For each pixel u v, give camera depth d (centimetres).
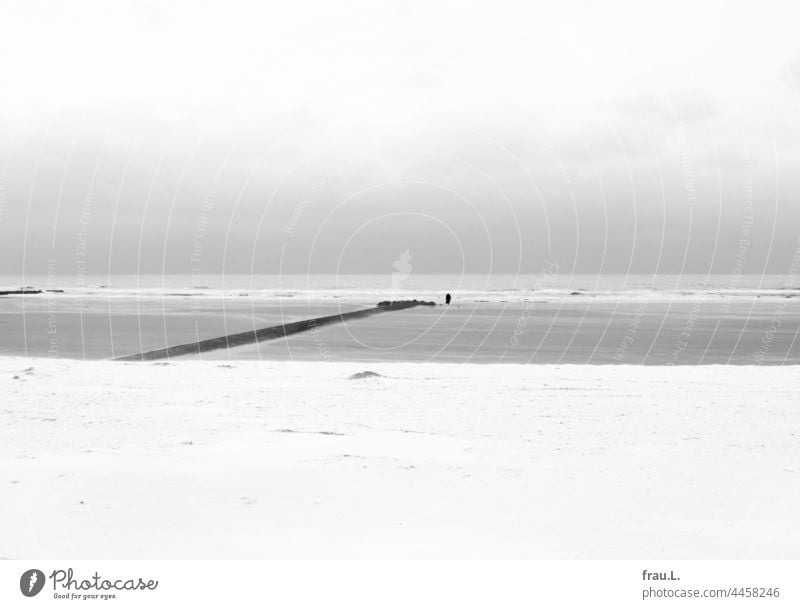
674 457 1198
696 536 850
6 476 1016
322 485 998
